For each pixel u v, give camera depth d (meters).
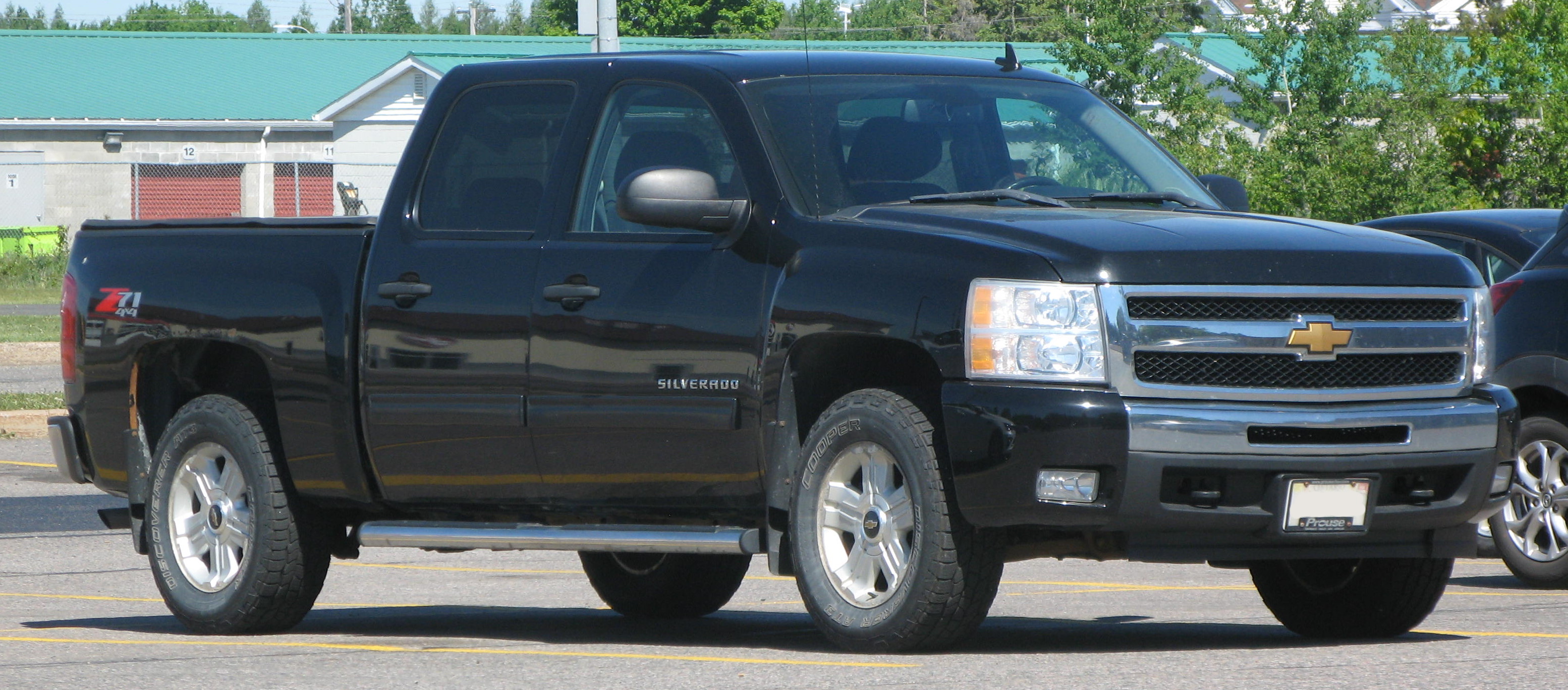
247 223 19.56
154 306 19.72
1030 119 18.14
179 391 20.69
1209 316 14.95
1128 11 91.31
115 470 20.39
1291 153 84.69
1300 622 17.92
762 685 14.40
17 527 30.41
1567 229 23.38
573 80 18.00
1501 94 81.62
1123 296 14.73
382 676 15.58
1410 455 15.35
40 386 55.59
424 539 18.05
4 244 121.50
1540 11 79.38
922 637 15.38
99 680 15.59
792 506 16.02
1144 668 14.95
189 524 19.64
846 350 16.02
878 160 16.92
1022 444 14.50
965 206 16.36
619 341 16.72
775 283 15.99
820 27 177.88
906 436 15.21
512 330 17.33
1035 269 14.80
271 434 19.14
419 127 18.69
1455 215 31.92
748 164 16.56
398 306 18.08
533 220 17.66
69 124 124.25
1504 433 15.98
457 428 17.75
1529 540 23.05
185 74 131.88
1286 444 14.90
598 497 17.30
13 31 134.75
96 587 24.19
